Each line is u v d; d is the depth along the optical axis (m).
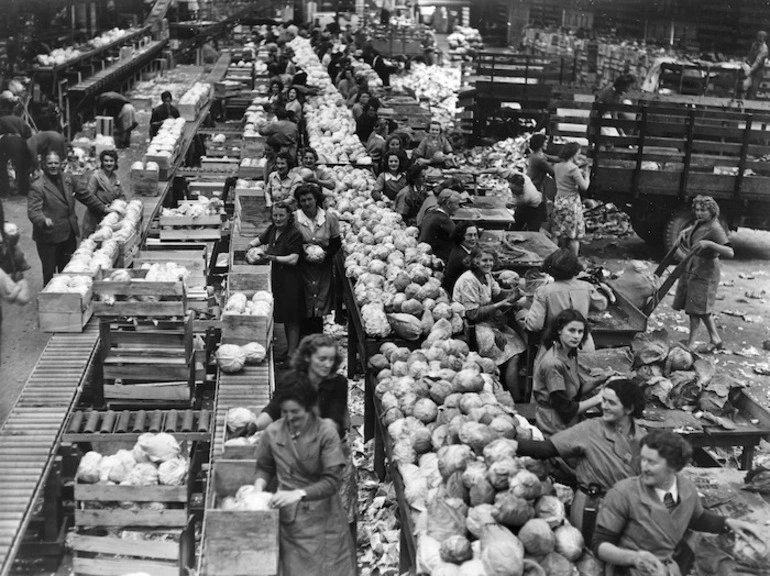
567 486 6.40
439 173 16.17
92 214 13.38
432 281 9.64
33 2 25.09
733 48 25.23
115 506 6.74
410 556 6.27
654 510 5.45
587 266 11.26
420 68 38.81
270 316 9.36
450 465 6.00
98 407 8.83
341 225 12.47
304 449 5.91
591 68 28.19
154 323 8.89
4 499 6.91
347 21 47.97
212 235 13.15
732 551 5.82
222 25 41.62
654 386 8.76
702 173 15.94
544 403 7.30
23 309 12.48
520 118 25.27
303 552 5.92
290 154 14.54
